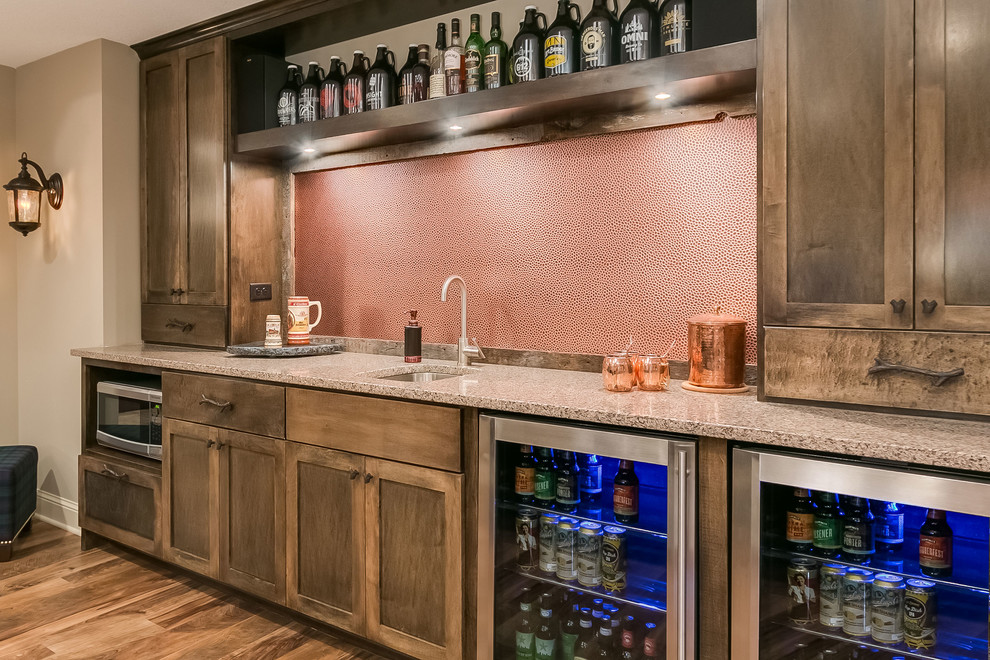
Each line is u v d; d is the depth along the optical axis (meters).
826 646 1.56
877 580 1.47
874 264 1.60
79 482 3.15
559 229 2.49
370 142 2.85
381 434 2.10
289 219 3.28
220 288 3.07
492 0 2.56
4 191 3.70
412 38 2.82
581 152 2.44
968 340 1.49
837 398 1.66
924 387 1.54
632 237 2.34
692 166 2.22
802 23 1.68
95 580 2.81
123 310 3.38
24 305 3.72
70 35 3.22
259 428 2.43
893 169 1.57
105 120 3.28
